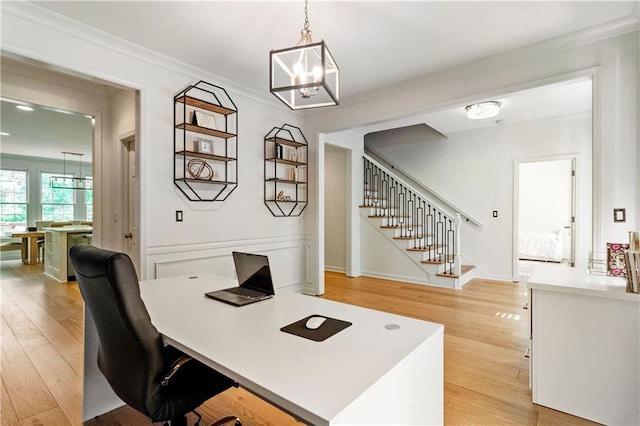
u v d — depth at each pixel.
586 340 1.80
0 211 8.09
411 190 5.54
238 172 3.65
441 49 2.72
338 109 4.12
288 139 4.26
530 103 4.22
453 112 4.55
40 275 5.55
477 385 2.12
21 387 2.09
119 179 3.69
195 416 1.82
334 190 6.00
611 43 2.36
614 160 2.32
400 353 1.05
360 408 0.80
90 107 3.63
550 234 7.15
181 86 3.09
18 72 3.08
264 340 1.17
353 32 2.46
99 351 1.37
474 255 5.54
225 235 3.51
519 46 2.67
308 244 4.47
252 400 1.99
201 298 1.75
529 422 1.77
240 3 2.10
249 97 3.75
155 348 1.13
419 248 5.15
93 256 1.12
